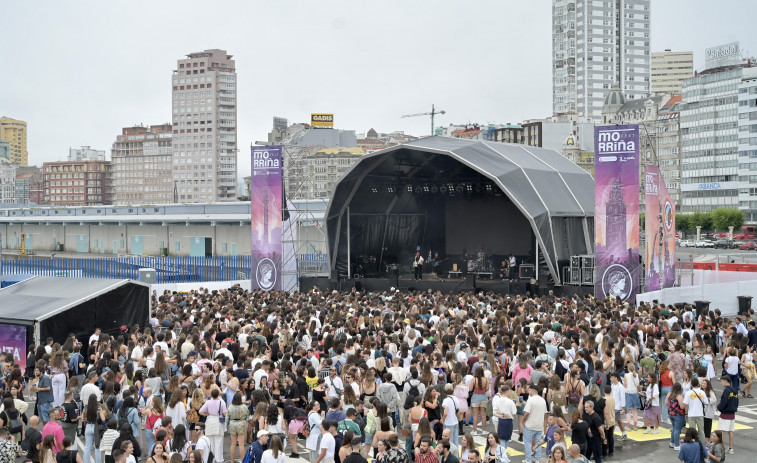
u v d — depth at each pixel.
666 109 169.38
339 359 18.59
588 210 45.53
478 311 25.09
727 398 16.62
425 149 43.75
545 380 16.05
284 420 15.64
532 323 23.53
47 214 115.69
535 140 183.00
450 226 54.81
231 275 49.84
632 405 18.42
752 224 139.88
